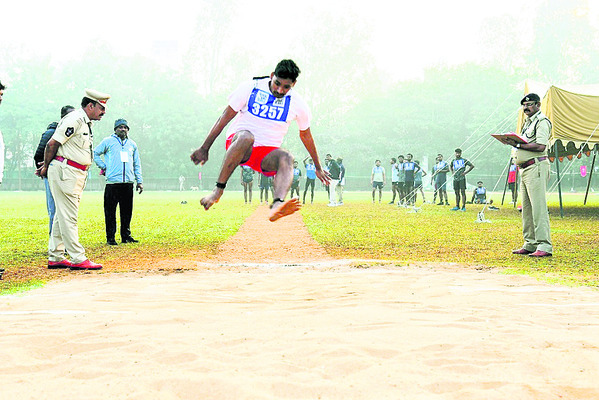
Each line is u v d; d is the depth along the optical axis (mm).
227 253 8281
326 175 4660
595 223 13320
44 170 6457
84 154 6520
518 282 5367
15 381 2369
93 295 4586
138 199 31297
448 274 5957
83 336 3139
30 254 7801
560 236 10328
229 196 35750
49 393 2215
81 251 6496
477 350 2781
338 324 3387
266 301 4320
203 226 12859
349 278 5602
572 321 3543
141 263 7074
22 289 5129
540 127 7594
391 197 34812
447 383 2299
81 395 2188
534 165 7633
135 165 9523
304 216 16125
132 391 2223
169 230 11844
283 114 4133
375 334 3105
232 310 3910
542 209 7629
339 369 2492
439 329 3227
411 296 4500
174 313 3758
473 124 60031
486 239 9969
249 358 2656
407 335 3086
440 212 18078
